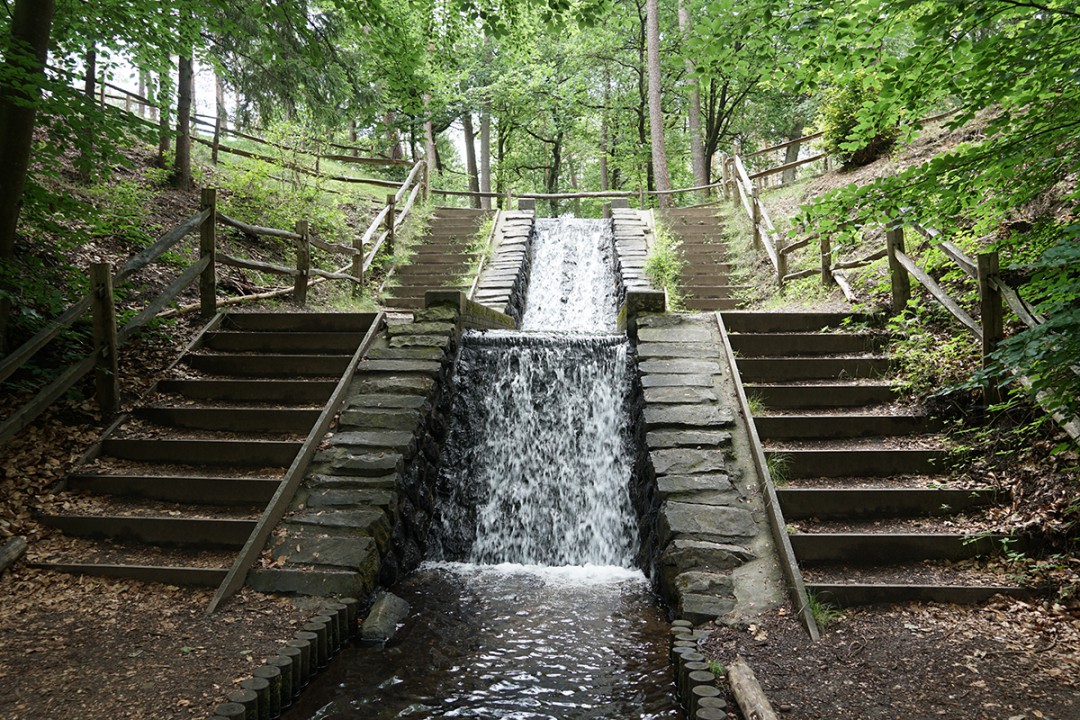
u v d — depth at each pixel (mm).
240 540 4891
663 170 18672
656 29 18734
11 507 4922
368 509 5066
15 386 5703
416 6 9211
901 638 3848
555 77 24234
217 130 13969
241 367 6902
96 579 4512
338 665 3967
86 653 3648
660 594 4953
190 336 7316
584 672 3895
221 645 3812
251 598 4395
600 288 13867
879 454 5375
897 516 5000
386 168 21484
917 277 6598
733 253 12523
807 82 4746
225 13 9742
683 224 14242
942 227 5266
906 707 3201
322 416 5824
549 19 7477
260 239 10992
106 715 3094
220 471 5605
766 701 3164
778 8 4270
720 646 3889
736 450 5508
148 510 5176
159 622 4055
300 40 10961
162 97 8133
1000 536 4559
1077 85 3926
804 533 4742
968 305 6398
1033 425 4875
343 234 12797
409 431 5746
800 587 4223
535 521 6582
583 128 25984
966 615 4062
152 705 3189
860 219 4684
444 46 9312
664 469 5293
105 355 5949
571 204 33719
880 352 6848
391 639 4293
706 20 4402
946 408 5789
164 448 5715
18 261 6082
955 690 3307
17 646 3668
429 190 16016
